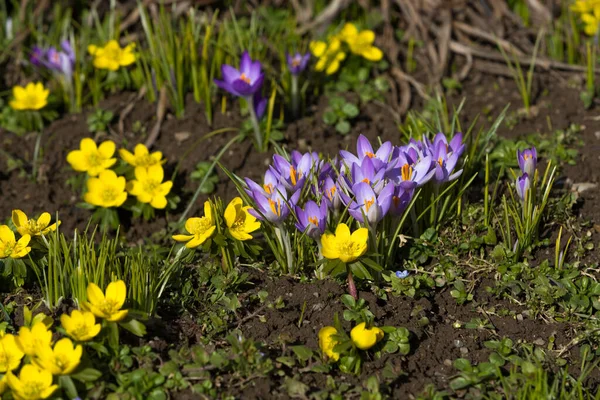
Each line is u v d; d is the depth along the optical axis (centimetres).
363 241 452
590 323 467
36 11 766
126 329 444
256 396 420
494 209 539
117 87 703
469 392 425
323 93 695
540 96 678
